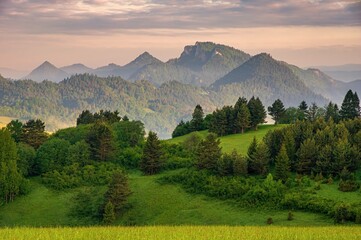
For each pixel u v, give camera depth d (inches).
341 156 3690.9
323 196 3312.0
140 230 1889.8
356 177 3686.0
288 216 3041.3
